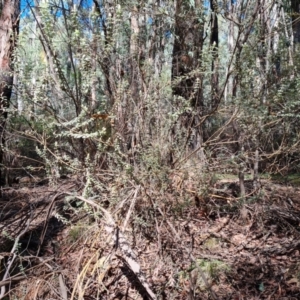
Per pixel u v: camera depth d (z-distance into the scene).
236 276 3.66
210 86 4.65
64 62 4.49
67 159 4.20
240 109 4.17
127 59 4.46
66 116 4.49
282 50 4.28
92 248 3.62
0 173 5.90
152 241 3.98
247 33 4.22
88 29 4.25
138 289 3.53
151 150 4.16
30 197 5.41
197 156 4.46
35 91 4.09
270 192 4.84
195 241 4.18
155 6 4.47
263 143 4.50
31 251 4.16
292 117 4.12
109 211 3.86
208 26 4.66
